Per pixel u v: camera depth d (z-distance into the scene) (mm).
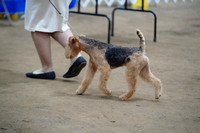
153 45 7629
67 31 4766
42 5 4551
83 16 12250
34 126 3076
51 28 4605
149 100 3961
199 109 3660
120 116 3389
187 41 8242
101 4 16250
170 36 8883
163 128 3104
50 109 3549
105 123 3193
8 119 3232
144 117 3381
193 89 4457
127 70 3830
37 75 4852
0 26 9930
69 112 3467
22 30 9398
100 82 3932
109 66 3883
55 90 4297
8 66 5605
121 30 9734
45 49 4730
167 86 4582
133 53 3789
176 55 6672
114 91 4312
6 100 3824
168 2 18406
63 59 6230
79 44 3963
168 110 3609
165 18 12359
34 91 4219
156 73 5281
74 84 4633
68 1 4699
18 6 10641
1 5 10133
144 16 12727
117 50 3822
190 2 18719
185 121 3293
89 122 3205
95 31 9438
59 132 2959
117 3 16125
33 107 3602
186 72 5387
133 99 3988
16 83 4578
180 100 3977
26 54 6590
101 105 3723
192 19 12242
